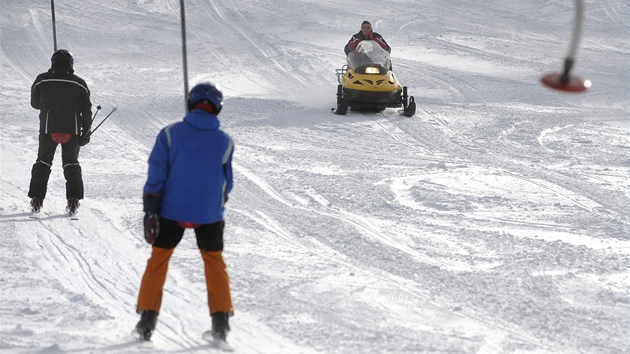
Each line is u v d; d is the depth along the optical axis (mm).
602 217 24219
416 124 40906
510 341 13898
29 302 15312
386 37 75562
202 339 13430
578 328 14758
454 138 37750
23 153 32219
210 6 84625
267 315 14836
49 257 18766
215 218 13023
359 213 24141
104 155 32125
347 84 42969
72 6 81375
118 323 14125
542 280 17641
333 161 31953
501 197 26531
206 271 13211
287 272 17844
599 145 36875
